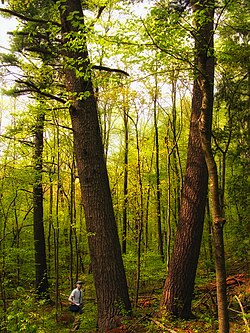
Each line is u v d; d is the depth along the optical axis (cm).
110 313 860
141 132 2275
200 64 508
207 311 884
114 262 884
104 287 874
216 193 462
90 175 898
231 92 1188
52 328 1103
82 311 1136
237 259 1448
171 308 829
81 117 906
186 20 533
